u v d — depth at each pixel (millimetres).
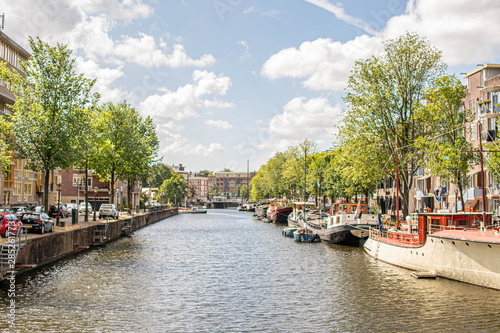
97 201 93938
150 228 78688
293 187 104062
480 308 22141
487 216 31609
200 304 23344
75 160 41219
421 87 46062
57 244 34906
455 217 31547
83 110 43531
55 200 76875
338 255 42094
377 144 46469
